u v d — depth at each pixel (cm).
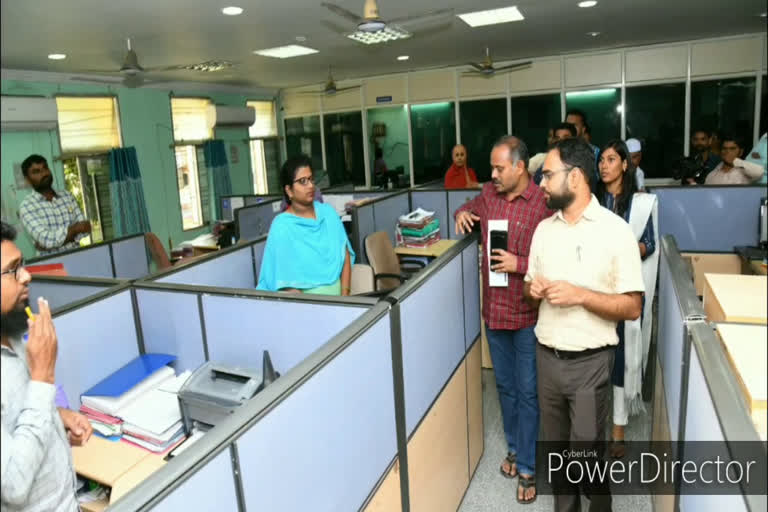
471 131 845
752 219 368
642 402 275
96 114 685
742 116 688
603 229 172
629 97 741
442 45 633
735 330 102
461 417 225
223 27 475
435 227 464
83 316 181
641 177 318
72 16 404
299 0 405
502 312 219
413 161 898
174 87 780
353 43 588
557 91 776
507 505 226
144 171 746
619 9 495
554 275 182
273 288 227
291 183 223
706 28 612
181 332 195
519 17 505
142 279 208
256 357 184
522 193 212
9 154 571
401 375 161
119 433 174
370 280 304
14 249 96
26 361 105
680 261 169
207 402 158
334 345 125
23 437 95
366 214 412
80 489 162
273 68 728
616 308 169
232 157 907
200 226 849
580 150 170
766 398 80
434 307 189
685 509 123
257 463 100
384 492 152
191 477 87
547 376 191
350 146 948
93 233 692
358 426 136
